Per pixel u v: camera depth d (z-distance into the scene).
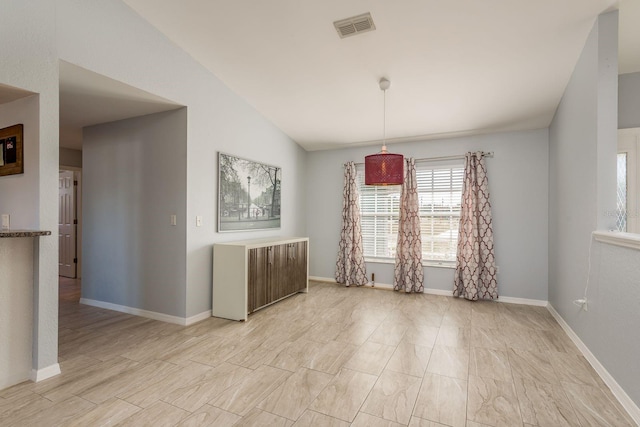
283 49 3.25
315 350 2.84
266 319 3.68
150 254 3.65
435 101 3.96
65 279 5.69
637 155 3.35
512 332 3.31
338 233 5.71
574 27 2.65
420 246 4.98
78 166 5.46
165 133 3.55
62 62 2.42
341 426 1.81
